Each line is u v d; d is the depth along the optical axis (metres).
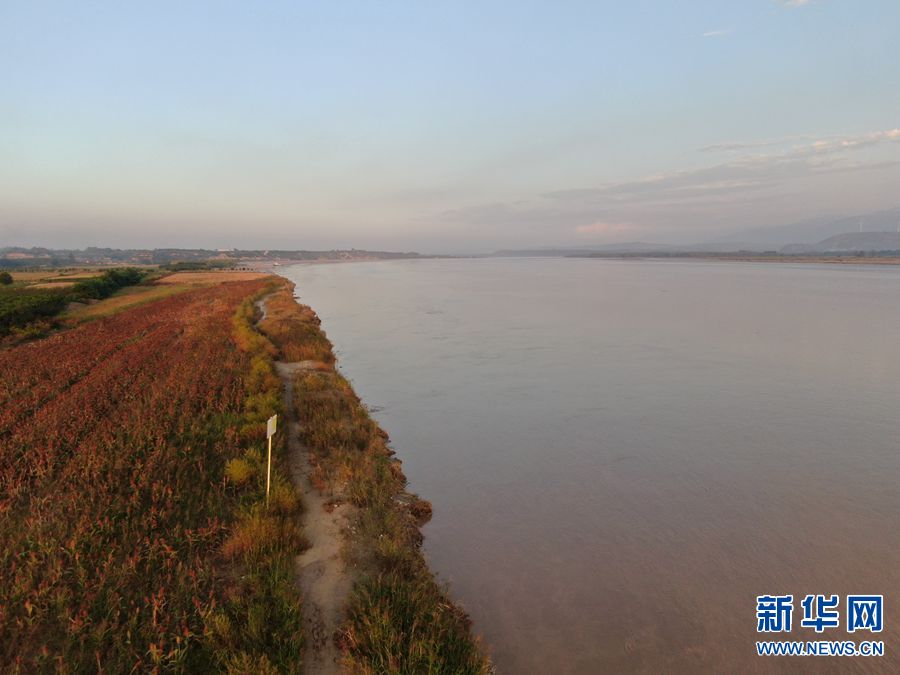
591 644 8.12
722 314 49.09
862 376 25.16
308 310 48.50
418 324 43.69
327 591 8.27
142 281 84.12
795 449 16.23
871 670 7.62
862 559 10.51
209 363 22.58
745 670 7.66
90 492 10.37
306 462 13.37
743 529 11.62
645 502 12.85
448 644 7.19
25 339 31.77
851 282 100.81
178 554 8.59
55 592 7.43
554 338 36.06
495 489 13.46
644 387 23.23
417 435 17.30
